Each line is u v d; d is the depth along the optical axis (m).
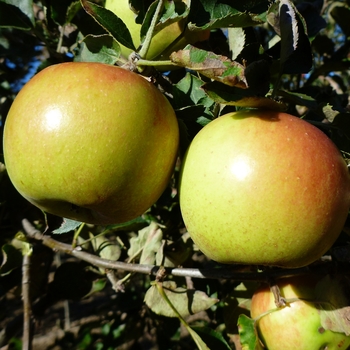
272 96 0.22
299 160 0.18
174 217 0.34
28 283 0.30
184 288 0.30
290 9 0.22
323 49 0.43
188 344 0.53
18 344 0.47
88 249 0.38
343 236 0.25
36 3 0.40
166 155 0.20
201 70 0.18
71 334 0.62
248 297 0.32
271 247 0.18
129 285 0.51
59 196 0.19
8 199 0.33
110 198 0.19
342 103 0.38
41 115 0.18
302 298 0.24
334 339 0.24
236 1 0.23
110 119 0.18
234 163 0.18
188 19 0.22
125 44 0.22
